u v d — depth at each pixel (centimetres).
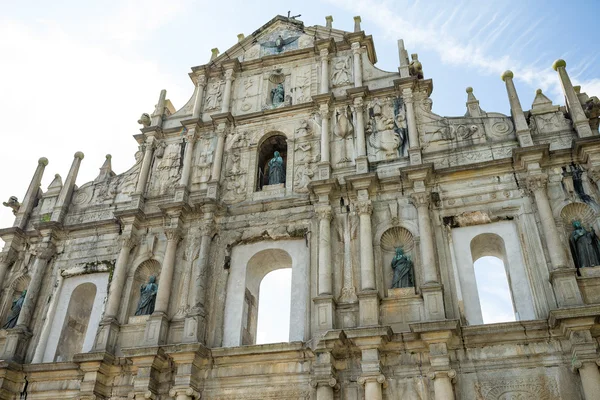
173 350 2078
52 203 2892
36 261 2622
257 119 2819
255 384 2031
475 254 2300
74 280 2594
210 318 2259
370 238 2205
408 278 2128
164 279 2348
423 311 2030
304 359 2030
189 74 3133
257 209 2484
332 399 1880
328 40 2892
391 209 2289
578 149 2177
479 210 2206
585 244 2020
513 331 1859
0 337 2481
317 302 2089
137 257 2533
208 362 2105
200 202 2494
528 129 2317
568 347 1816
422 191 2248
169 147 2895
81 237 2700
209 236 2433
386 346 1955
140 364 2109
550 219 2050
